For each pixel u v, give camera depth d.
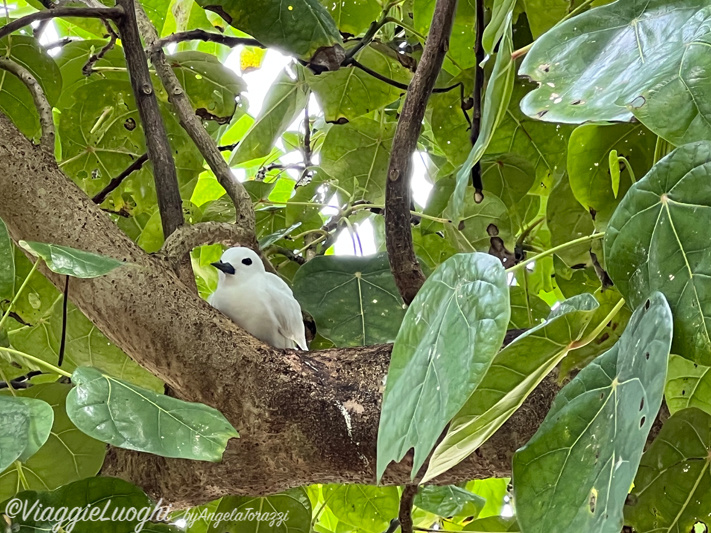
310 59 2.12
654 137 1.86
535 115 1.15
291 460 1.51
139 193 2.54
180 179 2.68
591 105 1.11
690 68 1.07
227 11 2.10
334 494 2.81
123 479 1.52
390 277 2.44
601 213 1.95
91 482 1.46
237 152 2.86
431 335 1.12
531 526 1.12
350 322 2.38
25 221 1.51
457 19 2.52
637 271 1.14
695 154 1.09
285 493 2.27
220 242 1.95
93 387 1.16
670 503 1.47
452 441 1.26
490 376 1.24
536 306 2.53
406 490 2.02
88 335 2.23
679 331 1.07
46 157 1.58
